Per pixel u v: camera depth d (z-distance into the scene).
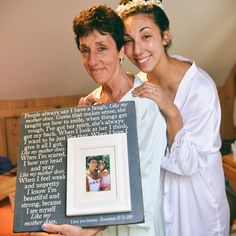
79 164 0.91
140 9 1.09
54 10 1.80
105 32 0.91
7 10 1.76
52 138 0.95
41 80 2.29
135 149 0.89
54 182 0.92
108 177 0.89
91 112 0.94
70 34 1.95
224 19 2.10
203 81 1.19
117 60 0.97
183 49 2.29
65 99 2.47
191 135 1.12
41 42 1.99
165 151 1.08
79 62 2.18
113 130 0.92
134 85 1.00
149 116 0.95
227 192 1.53
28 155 0.95
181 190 1.20
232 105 2.64
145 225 0.92
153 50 1.12
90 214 0.88
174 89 1.21
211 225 1.25
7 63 2.11
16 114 2.43
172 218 1.21
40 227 0.89
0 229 1.57
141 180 0.90
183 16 2.02
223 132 2.69
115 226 0.96
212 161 1.23
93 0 1.79
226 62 2.48
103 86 1.04
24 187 0.93
